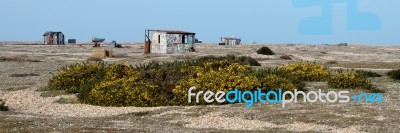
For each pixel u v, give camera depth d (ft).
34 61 183.93
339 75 91.86
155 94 79.20
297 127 55.72
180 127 56.24
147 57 223.30
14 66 154.40
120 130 51.90
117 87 81.97
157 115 66.59
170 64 98.99
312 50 412.77
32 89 96.63
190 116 64.44
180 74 87.04
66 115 67.97
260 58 237.86
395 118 59.41
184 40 278.87
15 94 90.22
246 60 168.35
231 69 92.89
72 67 100.53
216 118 62.49
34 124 55.11
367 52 404.98
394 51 444.55
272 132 51.96
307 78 101.76
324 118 60.29
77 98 83.41
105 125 56.34
